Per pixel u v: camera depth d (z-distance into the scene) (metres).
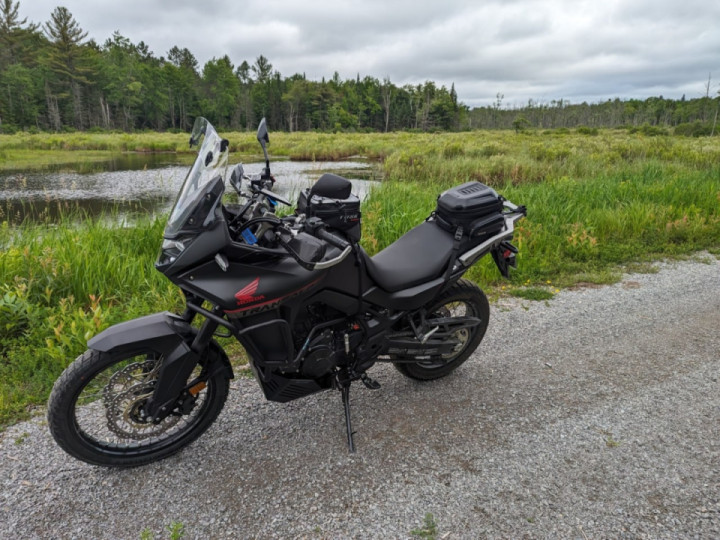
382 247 6.61
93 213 11.37
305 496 2.59
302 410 3.32
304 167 22.77
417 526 2.41
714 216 8.28
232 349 4.05
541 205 8.09
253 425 3.17
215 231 2.38
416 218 7.22
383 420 3.23
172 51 144.50
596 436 3.09
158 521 2.42
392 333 3.21
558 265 6.26
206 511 2.49
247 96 116.75
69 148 40.28
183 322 2.72
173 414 2.79
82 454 2.61
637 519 2.45
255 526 2.40
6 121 78.75
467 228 3.31
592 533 2.37
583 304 5.19
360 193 11.85
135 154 35.62
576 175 14.66
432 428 3.16
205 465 2.81
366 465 2.82
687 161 16.47
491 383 3.71
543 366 3.96
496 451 2.95
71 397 2.49
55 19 89.25
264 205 2.62
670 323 4.73
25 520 2.40
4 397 3.26
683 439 3.07
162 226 6.51
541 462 2.86
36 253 5.36
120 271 5.14
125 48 126.31
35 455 2.83
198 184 2.40
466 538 2.34
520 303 5.21
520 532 2.38
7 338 4.06
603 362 4.02
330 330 2.90
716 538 2.33
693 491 2.64
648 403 3.45
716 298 5.32
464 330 3.67
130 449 2.77
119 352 2.53
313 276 2.62
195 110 111.19
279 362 2.74
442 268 3.22
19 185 16.81
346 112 123.06
